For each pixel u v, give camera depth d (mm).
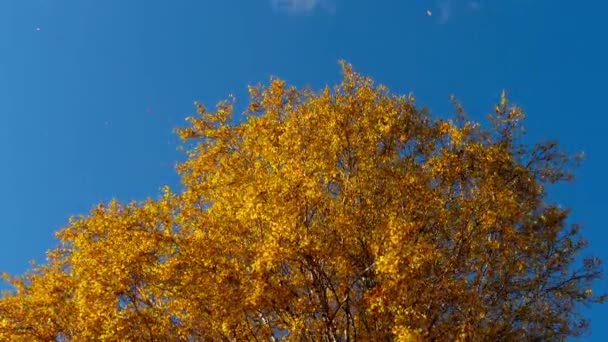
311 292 12680
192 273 12305
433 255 12281
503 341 14648
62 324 13531
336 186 13969
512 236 14258
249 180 14336
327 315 12297
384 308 12047
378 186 14312
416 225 12547
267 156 14492
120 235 12906
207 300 12188
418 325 12484
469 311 13234
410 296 12086
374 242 12641
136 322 12281
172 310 12258
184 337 12305
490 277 14352
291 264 12289
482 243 14094
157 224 13273
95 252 12836
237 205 13078
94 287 12195
